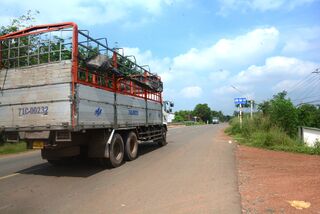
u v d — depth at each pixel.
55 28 9.81
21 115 10.10
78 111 9.46
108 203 6.86
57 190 8.09
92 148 11.07
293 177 9.30
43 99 9.73
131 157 13.00
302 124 26.19
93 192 7.82
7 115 10.37
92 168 11.27
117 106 12.23
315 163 12.00
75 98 9.35
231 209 6.31
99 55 10.30
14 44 10.89
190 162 12.11
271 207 6.45
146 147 18.11
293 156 14.08
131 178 9.40
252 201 6.86
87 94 10.00
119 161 11.73
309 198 7.10
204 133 33.56
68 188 8.29
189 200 6.96
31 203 6.96
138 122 14.59
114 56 11.95
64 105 9.40
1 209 6.56
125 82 13.20
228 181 8.72
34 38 10.28
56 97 9.53
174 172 10.13
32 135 9.92
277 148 16.56
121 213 6.18
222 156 13.74
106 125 11.10
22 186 8.57
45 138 9.74
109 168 11.26
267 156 13.95
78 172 10.55
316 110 27.94
